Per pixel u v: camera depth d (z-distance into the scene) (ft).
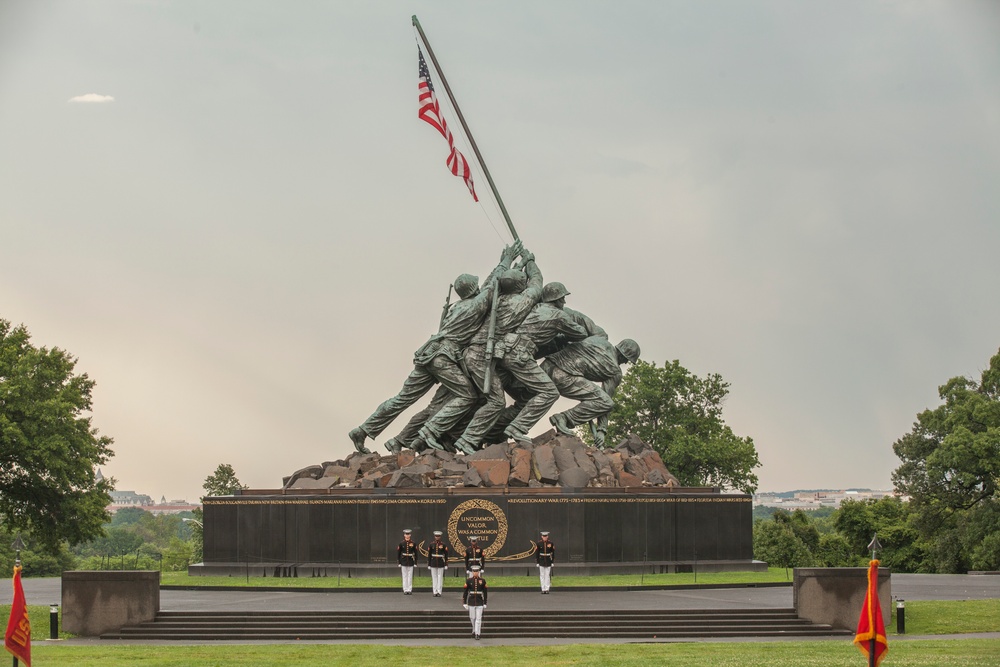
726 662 125.08
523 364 230.48
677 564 210.18
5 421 202.69
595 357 236.02
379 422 233.14
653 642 142.92
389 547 205.46
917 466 308.40
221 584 191.93
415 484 211.82
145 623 152.35
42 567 362.94
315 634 148.77
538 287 236.43
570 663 125.80
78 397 213.87
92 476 214.07
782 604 163.02
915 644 139.23
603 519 208.03
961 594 189.37
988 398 300.20
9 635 118.93
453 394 232.32
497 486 211.61
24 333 216.95
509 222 244.63
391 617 152.46
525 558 204.74
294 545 208.85
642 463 230.48
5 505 218.59
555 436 231.50
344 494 209.56
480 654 132.36
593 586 184.14
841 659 126.72
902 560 343.67
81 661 128.77
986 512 291.99
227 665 125.59
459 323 230.48
